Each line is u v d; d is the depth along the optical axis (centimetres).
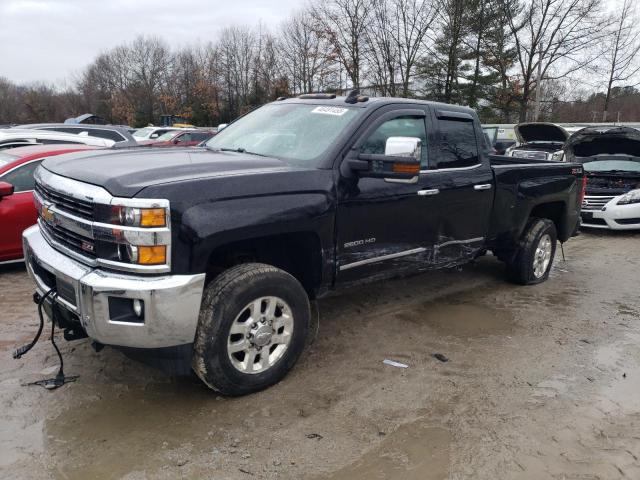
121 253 303
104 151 418
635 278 674
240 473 281
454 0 3497
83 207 319
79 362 398
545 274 639
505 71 3834
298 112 450
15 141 891
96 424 321
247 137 450
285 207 348
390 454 299
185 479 276
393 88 3759
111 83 7438
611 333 483
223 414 335
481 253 550
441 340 458
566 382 387
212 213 315
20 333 453
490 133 2173
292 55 4825
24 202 624
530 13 3603
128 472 280
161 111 6588
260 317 351
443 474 283
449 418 336
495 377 392
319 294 402
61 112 8012
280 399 354
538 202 584
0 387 360
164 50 6988
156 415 332
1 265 661
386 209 416
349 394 363
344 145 391
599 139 1070
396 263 440
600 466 292
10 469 279
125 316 305
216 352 331
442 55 3716
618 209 938
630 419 339
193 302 312
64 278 321
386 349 437
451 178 471
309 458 294
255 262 381
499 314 526
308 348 435
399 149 357
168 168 331
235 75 5778
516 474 284
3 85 8994
